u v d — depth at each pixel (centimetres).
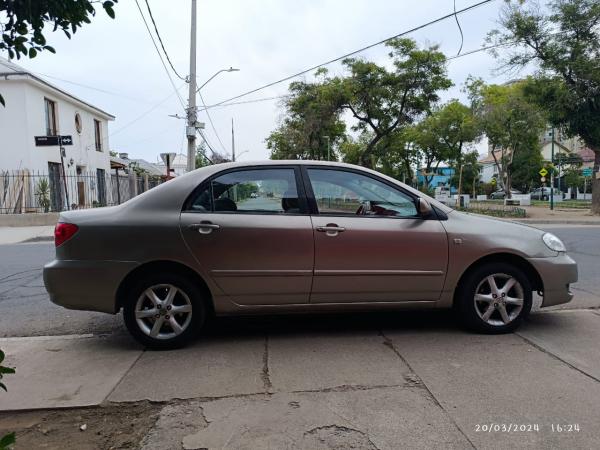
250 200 450
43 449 286
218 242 432
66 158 2506
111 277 426
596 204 2370
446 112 4312
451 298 464
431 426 299
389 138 3203
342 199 459
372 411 318
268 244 437
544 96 2206
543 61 2188
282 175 458
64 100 2514
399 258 450
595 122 2164
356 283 448
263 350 434
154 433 299
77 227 429
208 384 363
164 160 1812
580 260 915
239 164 460
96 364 408
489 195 6097
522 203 3584
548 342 445
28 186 1972
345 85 2839
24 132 2178
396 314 546
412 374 375
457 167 4875
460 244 456
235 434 294
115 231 428
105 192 2667
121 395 348
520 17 2155
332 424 303
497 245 459
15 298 666
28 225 1788
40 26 288
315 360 407
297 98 3384
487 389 347
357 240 445
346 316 541
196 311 439
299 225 442
